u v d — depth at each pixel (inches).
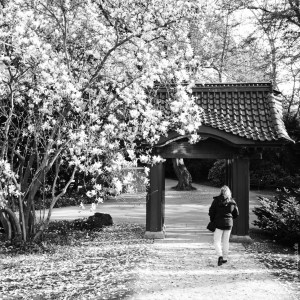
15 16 315.3
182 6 366.0
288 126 1008.9
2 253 367.6
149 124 376.5
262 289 269.1
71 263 339.6
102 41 358.3
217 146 454.9
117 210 685.9
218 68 1016.2
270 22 877.8
